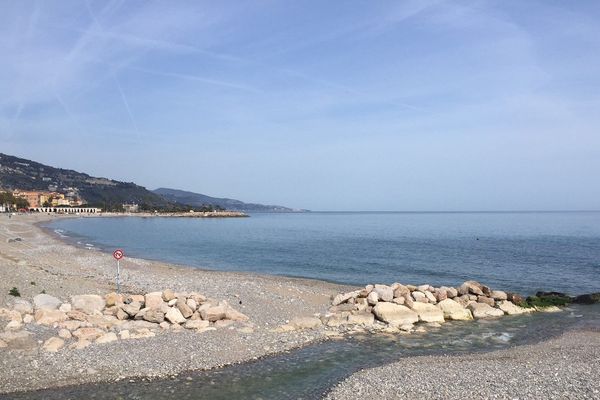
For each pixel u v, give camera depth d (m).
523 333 24.05
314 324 23.47
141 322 21.56
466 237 104.50
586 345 21.52
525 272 50.44
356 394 14.81
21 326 19.30
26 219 160.62
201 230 140.25
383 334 22.84
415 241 92.81
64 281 27.59
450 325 25.39
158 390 15.02
